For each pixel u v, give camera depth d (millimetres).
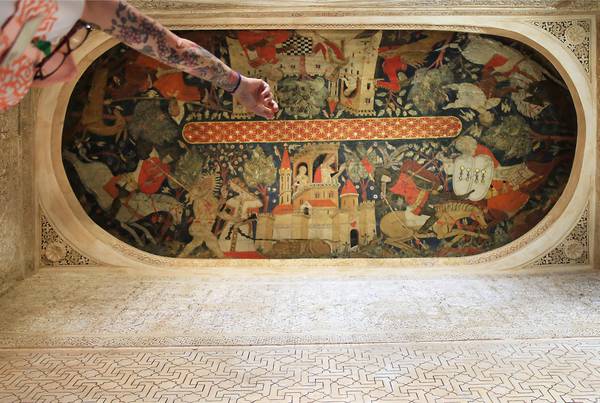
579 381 3355
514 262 5691
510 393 3227
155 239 5859
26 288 5215
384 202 5832
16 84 1459
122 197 5781
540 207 5801
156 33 1571
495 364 3613
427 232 5867
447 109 5680
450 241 5879
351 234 5867
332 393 3260
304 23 5184
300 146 5762
